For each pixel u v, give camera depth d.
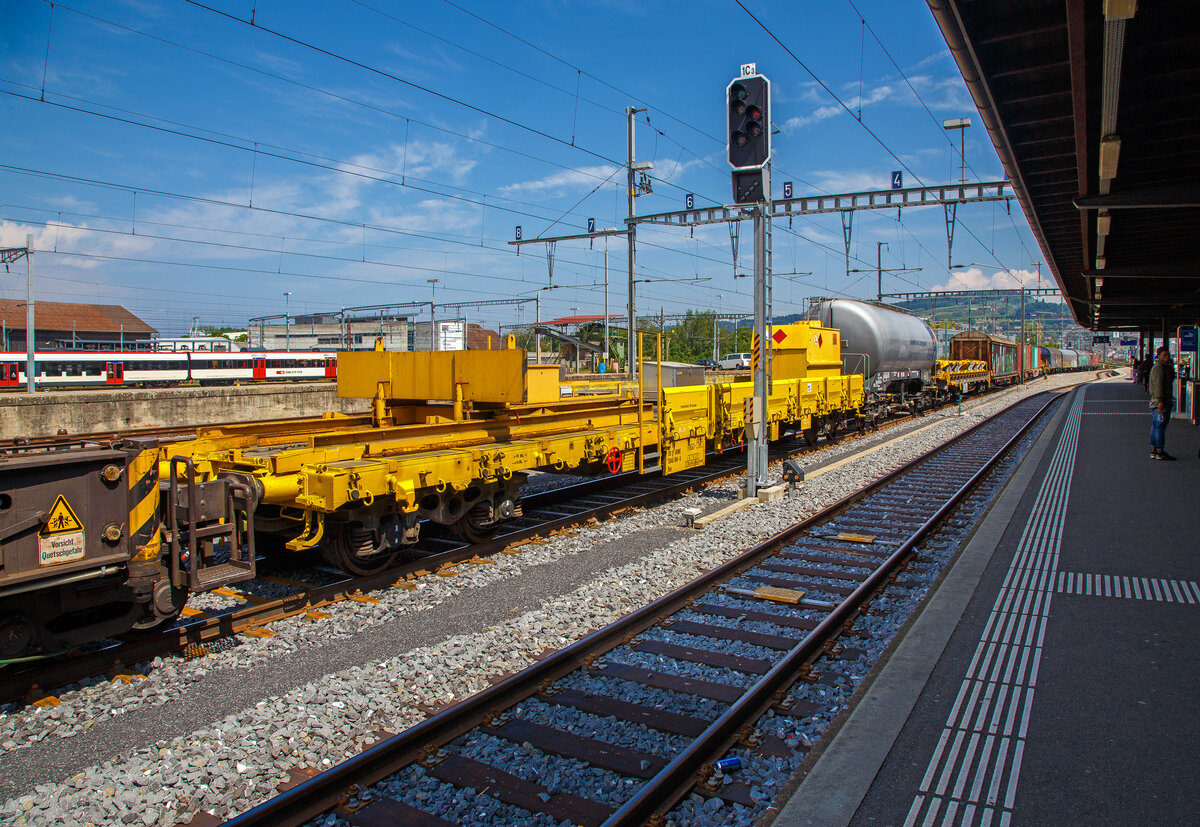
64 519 4.36
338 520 6.82
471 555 7.95
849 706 4.30
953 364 32.53
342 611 6.25
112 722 4.38
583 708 4.46
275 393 21.41
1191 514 9.02
